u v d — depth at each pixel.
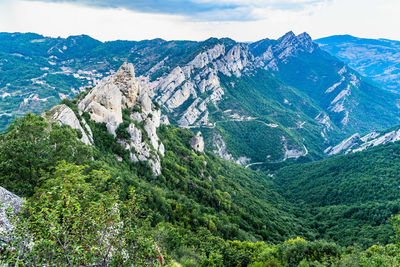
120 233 18.42
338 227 111.62
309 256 50.94
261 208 123.12
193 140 154.75
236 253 51.84
